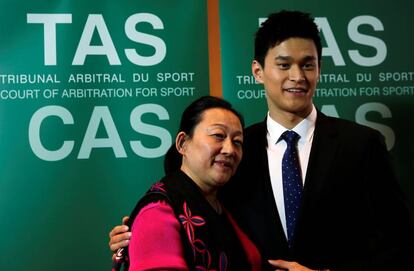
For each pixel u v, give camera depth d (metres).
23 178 2.31
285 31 1.80
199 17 2.43
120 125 2.38
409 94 2.48
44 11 2.37
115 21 2.40
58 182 2.33
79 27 2.38
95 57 2.38
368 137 1.81
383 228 1.75
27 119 2.33
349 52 2.47
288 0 2.46
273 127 1.90
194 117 1.65
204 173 1.61
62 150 2.34
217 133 1.61
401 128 2.46
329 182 1.77
